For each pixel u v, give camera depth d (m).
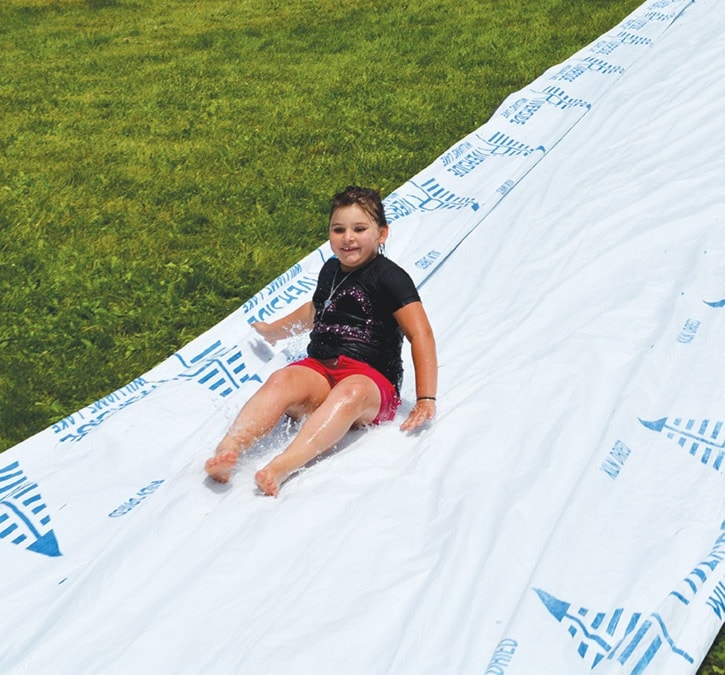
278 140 8.85
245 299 6.18
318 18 13.65
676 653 2.89
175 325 5.89
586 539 3.28
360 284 4.14
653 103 7.27
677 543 3.27
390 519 3.45
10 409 5.08
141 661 2.97
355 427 4.05
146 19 14.82
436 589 3.09
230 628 3.06
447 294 5.36
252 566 3.31
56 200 7.86
